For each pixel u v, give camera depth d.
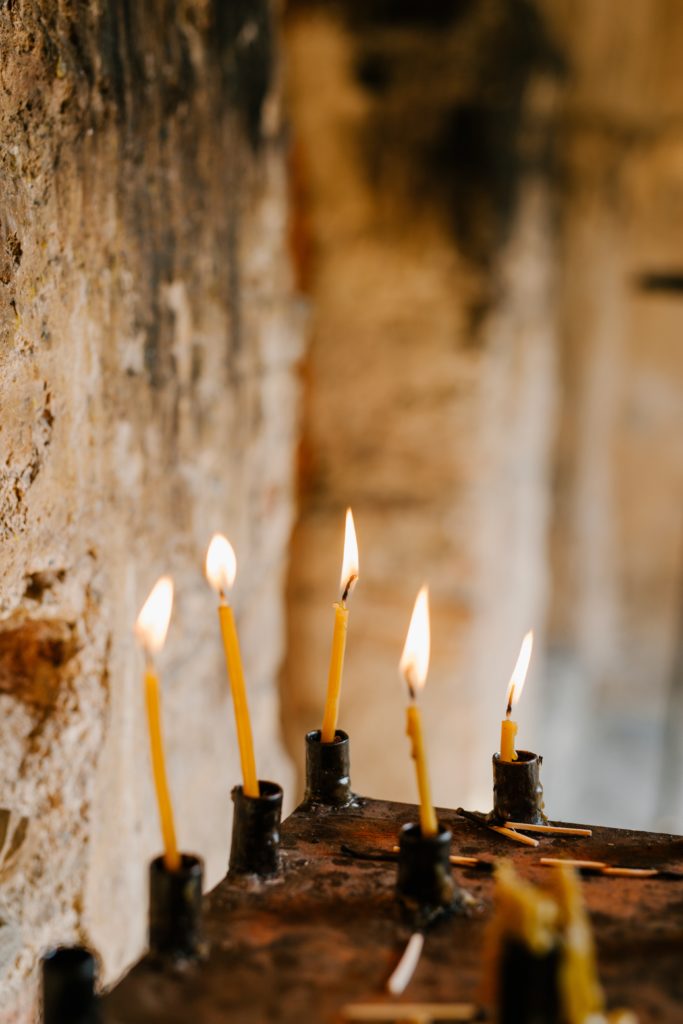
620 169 3.01
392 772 1.99
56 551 0.82
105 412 0.86
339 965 0.67
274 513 1.21
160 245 0.92
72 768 0.86
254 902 0.71
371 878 0.73
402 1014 0.64
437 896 0.70
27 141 0.77
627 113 2.92
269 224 1.14
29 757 0.84
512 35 1.81
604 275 3.02
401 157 1.84
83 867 0.87
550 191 2.36
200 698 1.04
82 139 0.82
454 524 1.93
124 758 0.91
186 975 0.66
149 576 0.93
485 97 1.81
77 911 0.86
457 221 1.86
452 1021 0.64
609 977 0.66
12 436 0.77
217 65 1.01
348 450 1.96
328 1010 0.65
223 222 1.03
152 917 0.68
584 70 2.53
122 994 0.65
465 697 1.94
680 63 2.95
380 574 1.96
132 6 0.87
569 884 0.64
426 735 1.95
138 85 0.88
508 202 1.92
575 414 3.00
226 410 1.05
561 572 3.10
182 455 0.97
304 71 1.82
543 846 0.76
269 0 1.13
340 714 2.01
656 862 0.75
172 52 0.93
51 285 0.80
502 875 0.64
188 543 0.99
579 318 2.92
